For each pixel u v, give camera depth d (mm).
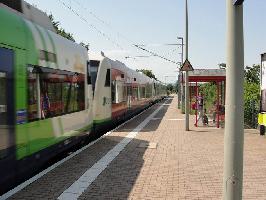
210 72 19312
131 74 26812
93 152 11688
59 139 9641
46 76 8727
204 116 20281
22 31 7477
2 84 6461
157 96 57344
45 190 7340
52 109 9117
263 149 12375
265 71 15664
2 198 6719
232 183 4555
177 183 8016
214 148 12562
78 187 7602
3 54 6555
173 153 11633
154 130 18109
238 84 4516
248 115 21094
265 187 7762
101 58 17266
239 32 4508
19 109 7129
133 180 8250
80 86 11734
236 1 4367
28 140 7566
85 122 12250
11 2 8211
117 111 19969
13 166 6848
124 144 13414
